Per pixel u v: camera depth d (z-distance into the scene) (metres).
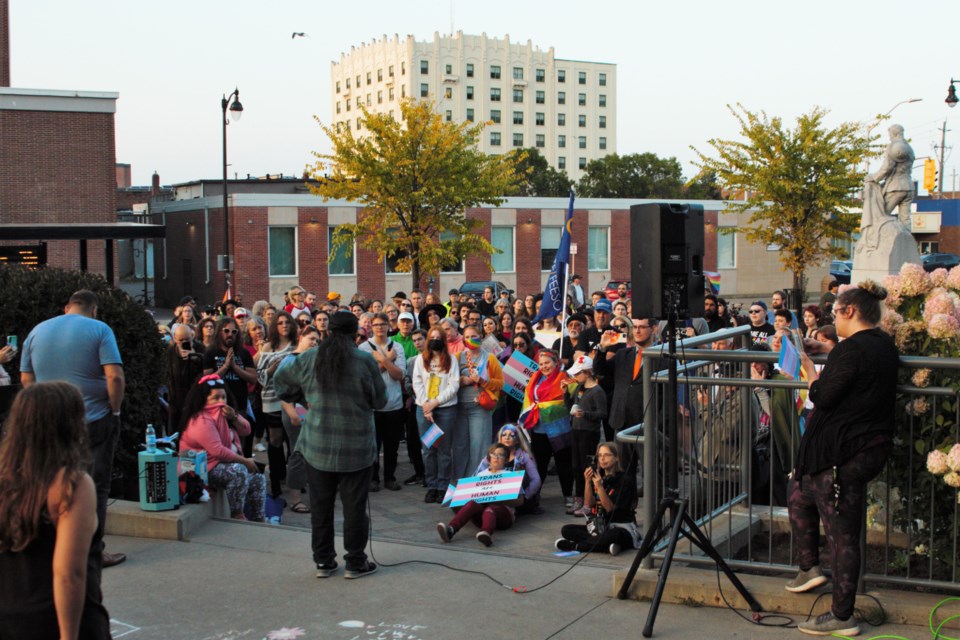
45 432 3.38
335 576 6.50
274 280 37.75
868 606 5.17
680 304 5.63
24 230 29.92
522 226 43.50
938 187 81.56
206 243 39.56
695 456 6.55
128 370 8.32
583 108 149.25
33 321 7.98
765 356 5.55
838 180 28.50
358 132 146.88
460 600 5.95
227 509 8.46
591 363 9.35
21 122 33.38
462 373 10.12
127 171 84.38
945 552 5.50
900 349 5.57
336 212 38.69
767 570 5.81
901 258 16.56
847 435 4.93
